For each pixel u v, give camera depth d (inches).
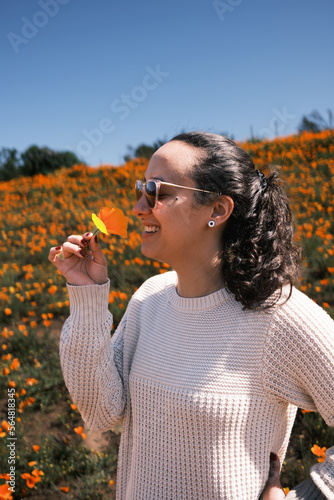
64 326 54.3
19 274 259.6
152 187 48.6
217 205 49.5
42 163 677.3
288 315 45.7
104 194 470.6
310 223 248.7
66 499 114.3
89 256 54.3
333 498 41.8
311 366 44.8
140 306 59.8
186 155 49.4
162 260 52.7
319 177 350.0
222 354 47.8
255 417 46.8
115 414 54.1
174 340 52.0
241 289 47.1
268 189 51.7
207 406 46.1
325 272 193.9
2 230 360.2
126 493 54.6
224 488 46.0
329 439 115.1
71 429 137.6
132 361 56.7
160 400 49.9
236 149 51.6
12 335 184.4
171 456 48.9
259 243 48.7
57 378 155.1
